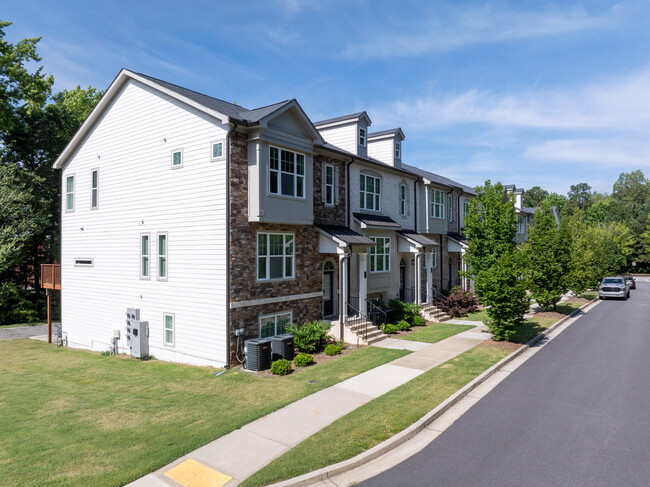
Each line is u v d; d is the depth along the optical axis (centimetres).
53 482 686
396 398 1030
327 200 1897
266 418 934
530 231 2500
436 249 2828
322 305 1798
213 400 1090
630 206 9062
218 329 1425
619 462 737
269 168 1496
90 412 1035
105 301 1822
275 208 1514
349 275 1991
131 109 1717
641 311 2659
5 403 1129
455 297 2464
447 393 1063
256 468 721
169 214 1577
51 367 1568
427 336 1816
